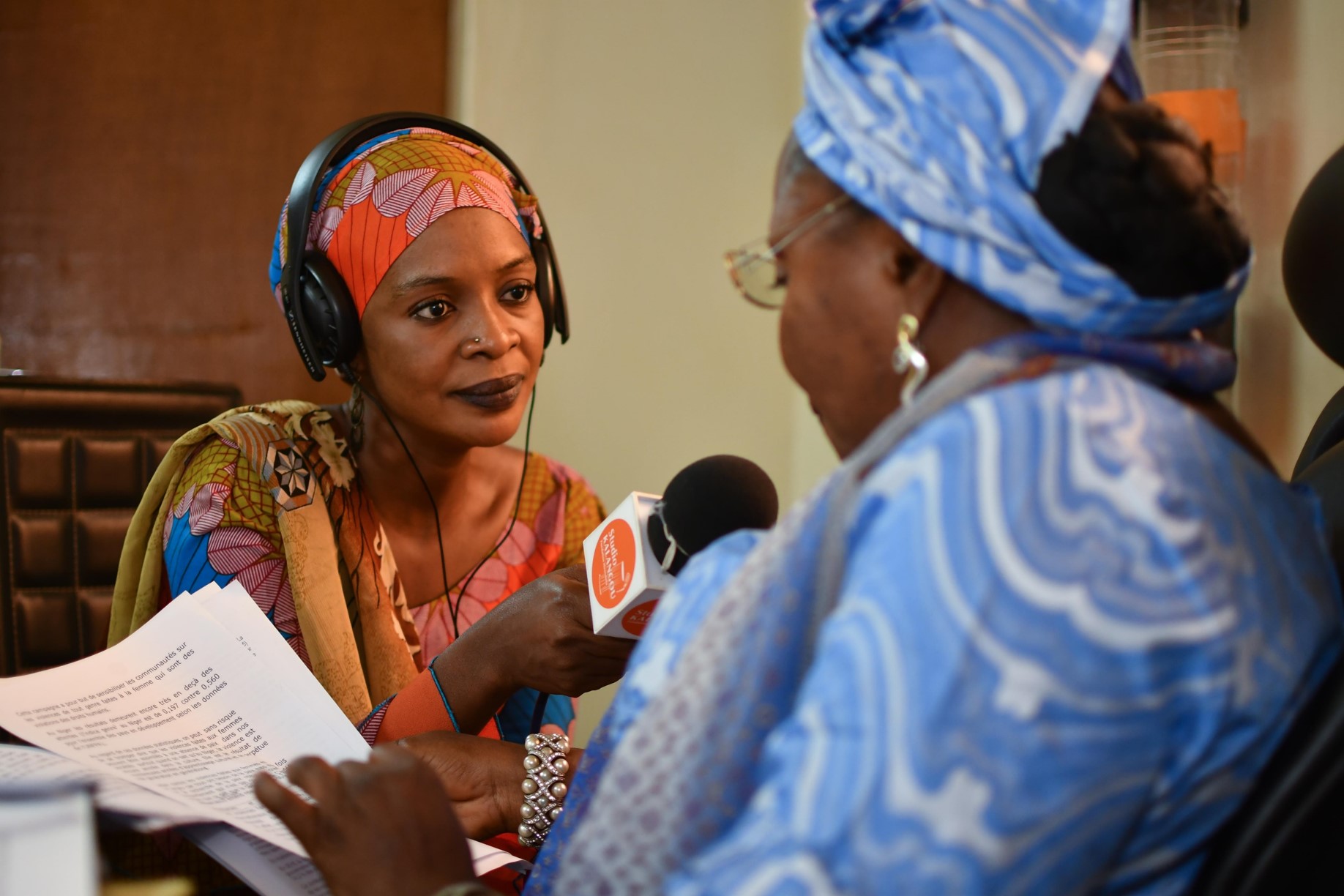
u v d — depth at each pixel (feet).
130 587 4.44
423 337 4.27
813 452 8.11
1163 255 1.79
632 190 8.04
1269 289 4.37
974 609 1.46
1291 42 4.25
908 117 1.86
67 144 7.30
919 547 1.52
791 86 8.20
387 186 4.25
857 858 1.40
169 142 7.44
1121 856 1.70
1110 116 1.87
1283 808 1.73
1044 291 1.79
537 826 3.13
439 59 7.88
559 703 4.59
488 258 4.29
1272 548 1.76
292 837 2.48
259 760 2.88
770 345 8.27
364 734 3.47
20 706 2.91
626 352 8.07
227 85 7.52
